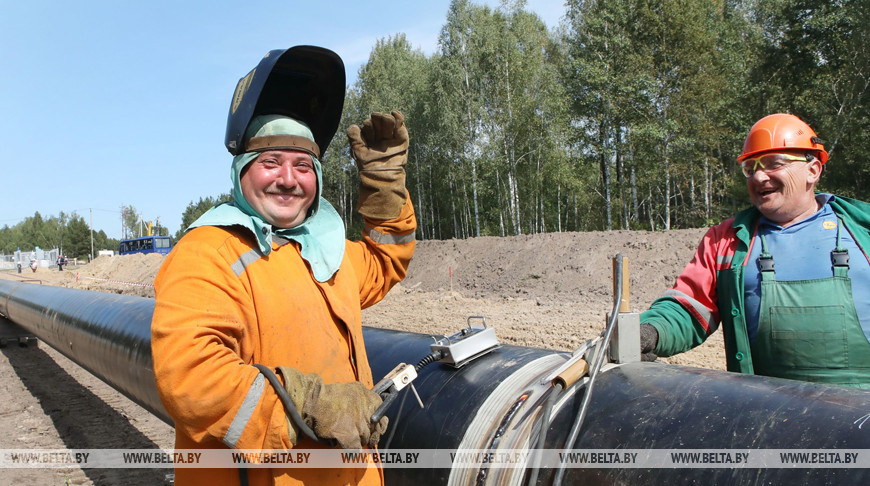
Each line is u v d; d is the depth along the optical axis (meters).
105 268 41.44
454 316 12.52
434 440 2.10
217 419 1.47
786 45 24.67
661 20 25.42
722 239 2.52
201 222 1.71
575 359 1.88
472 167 32.78
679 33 25.55
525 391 2.02
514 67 31.88
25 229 121.81
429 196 40.91
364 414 1.57
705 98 25.77
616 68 25.86
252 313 1.64
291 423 1.50
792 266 2.31
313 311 1.75
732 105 26.47
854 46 22.47
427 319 12.23
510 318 11.72
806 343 2.23
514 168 31.58
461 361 2.31
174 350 1.46
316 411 1.50
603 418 1.74
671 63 25.81
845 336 2.18
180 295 1.54
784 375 2.30
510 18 33.62
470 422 2.04
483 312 12.93
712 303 2.53
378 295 2.21
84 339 5.41
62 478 4.62
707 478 1.47
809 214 2.38
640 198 35.41
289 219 1.78
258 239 1.68
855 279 2.21
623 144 26.28
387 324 11.96
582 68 26.25
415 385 2.36
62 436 5.64
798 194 2.33
